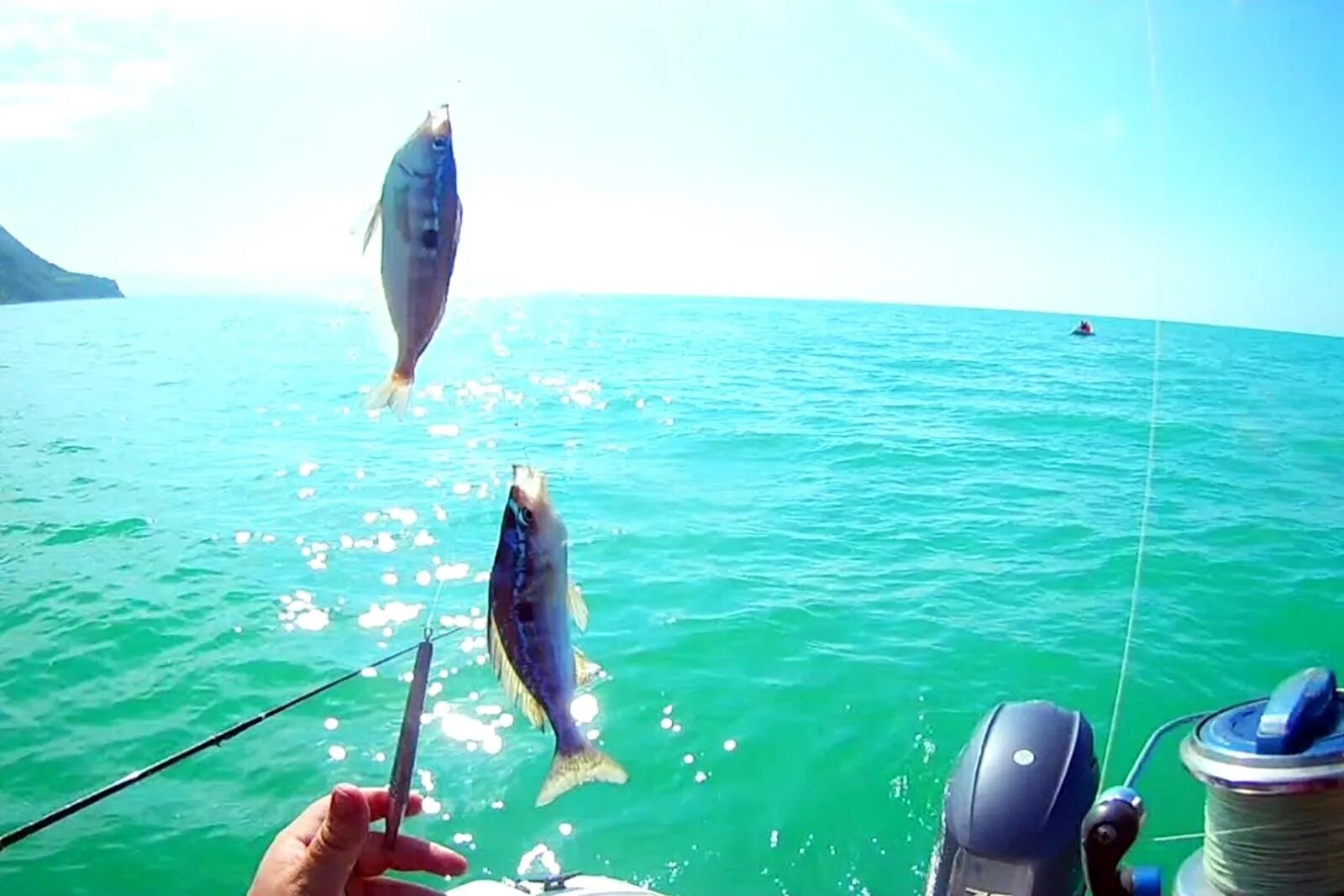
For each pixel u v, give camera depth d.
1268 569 10.38
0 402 22.59
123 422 19.91
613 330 48.56
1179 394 25.38
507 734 6.89
